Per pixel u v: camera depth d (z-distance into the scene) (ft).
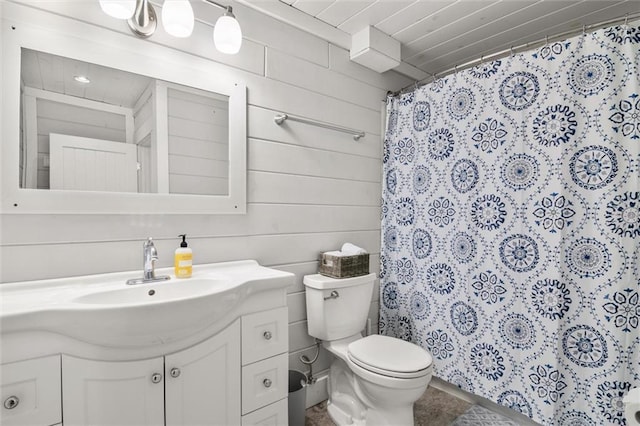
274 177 5.65
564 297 4.89
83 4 3.84
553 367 4.90
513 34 6.48
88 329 2.88
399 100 7.32
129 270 4.20
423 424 5.57
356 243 7.06
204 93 4.81
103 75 4.01
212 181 4.88
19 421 2.72
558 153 4.91
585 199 4.73
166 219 4.50
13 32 3.45
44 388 2.82
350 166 6.91
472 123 5.94
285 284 4.38
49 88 3.67
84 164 3.89
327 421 5.68
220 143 4.96
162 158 4.44
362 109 7.14
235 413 3.92
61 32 3.71
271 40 5.58
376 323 7.58
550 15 5.78
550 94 5.03
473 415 5.81
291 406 5.10
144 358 3.22
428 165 6.65
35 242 3.61
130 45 4.17
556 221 4.91
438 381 6.82
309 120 6.07
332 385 5.97
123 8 3.59
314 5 5.58
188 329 3.34
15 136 3.47
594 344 4.62
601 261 4.58
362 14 5.84
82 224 3.89
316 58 6.24
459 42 6.81
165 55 4.45
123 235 4.17
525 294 5.24
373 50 6.31
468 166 5.98
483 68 5.80
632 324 4.39
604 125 4.57
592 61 4.68
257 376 4.14
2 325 2.61
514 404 5.33
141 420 3.21
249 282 3.95
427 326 6.61
